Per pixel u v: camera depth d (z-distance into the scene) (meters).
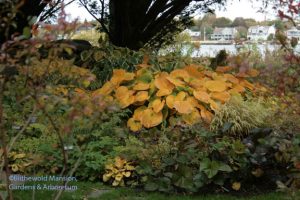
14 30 6.40
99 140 5.29
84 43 9.66
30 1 7.36
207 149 4.67
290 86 3.10
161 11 10.07
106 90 6.42
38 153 4.87
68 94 3.24
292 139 4.39
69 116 2.84
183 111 5.78
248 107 5.59
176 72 6.52
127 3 9.18
